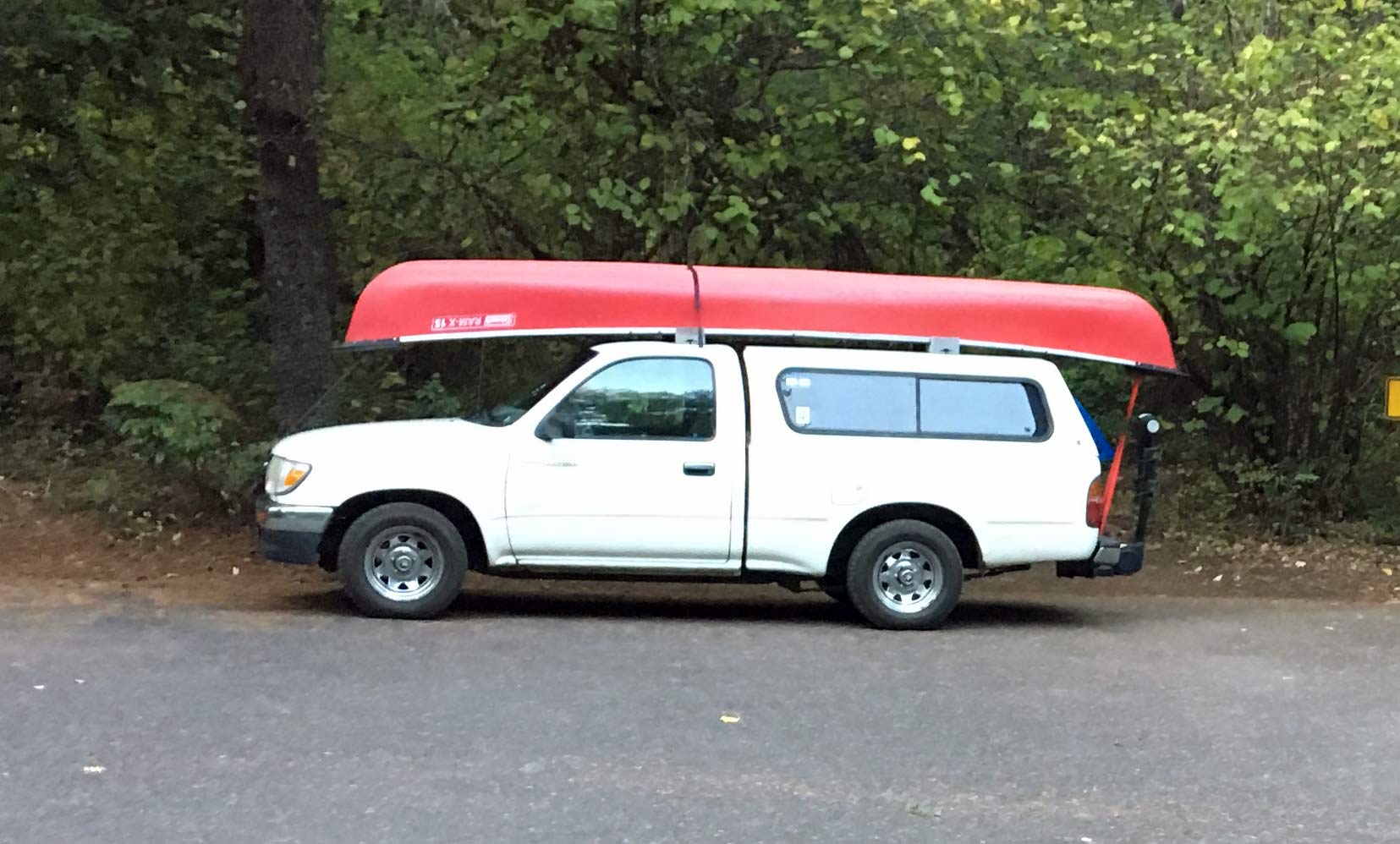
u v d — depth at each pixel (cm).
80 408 1388
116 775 539
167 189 1390
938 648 838
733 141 1151
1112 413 1440
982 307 917
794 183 1211
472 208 1252
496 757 578
